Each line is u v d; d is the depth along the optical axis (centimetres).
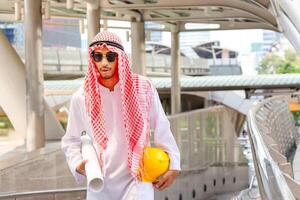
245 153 3055
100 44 432
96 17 3020
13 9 3622
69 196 1210
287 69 11206
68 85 6200
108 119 442
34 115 2183
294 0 1070
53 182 1255
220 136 2791
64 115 5584
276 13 1711
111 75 438
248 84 6328
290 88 6303
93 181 422
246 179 3025
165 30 4781
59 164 1263
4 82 2428
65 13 3903
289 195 329
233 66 8931
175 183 1977
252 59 11169
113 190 445
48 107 2559
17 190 1200
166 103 6444
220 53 10556
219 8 3534
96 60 435
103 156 441
